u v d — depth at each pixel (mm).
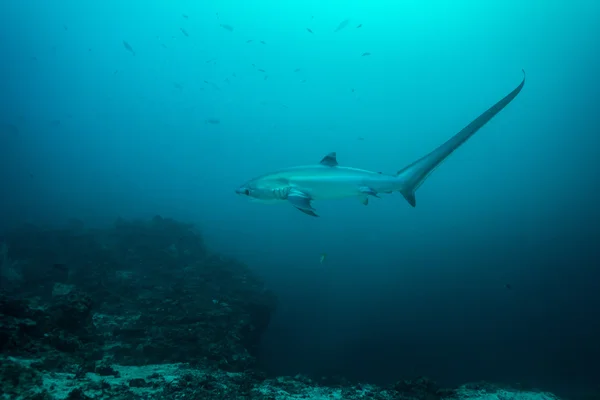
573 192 58125
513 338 22125
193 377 5504
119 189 60750
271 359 16250
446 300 27922
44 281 10352
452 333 22375
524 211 55375
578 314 24656
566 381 17141
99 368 5297
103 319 8484
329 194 4699
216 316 9398
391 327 22562
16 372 3842
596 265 31750
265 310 12344
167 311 9094
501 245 41438
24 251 12664
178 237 14719
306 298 25719
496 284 30703
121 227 15125
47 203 39938
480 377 17156
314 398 5641
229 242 38438
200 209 53875
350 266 36844
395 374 16578
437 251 41969
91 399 3916
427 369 17594
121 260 12453
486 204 62188
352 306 25594
